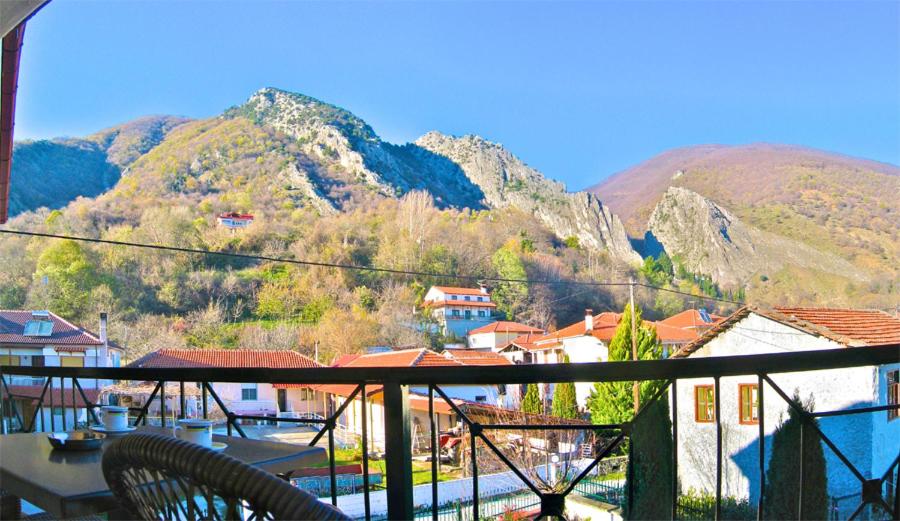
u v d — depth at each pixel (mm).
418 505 12672
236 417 2119
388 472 1701
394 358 36844
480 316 57344
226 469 891
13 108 3949
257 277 55625
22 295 49531
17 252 50781
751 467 11422
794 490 8094
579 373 1570
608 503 10422
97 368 2623
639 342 23281
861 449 10820
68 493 1303
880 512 1769
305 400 38406
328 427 1893
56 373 2908
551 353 41312
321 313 55250
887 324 15219
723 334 15156
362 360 38812
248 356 41594
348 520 873
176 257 53812
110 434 1921
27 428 3102
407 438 1711
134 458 1007
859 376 10977
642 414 1719
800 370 1529
